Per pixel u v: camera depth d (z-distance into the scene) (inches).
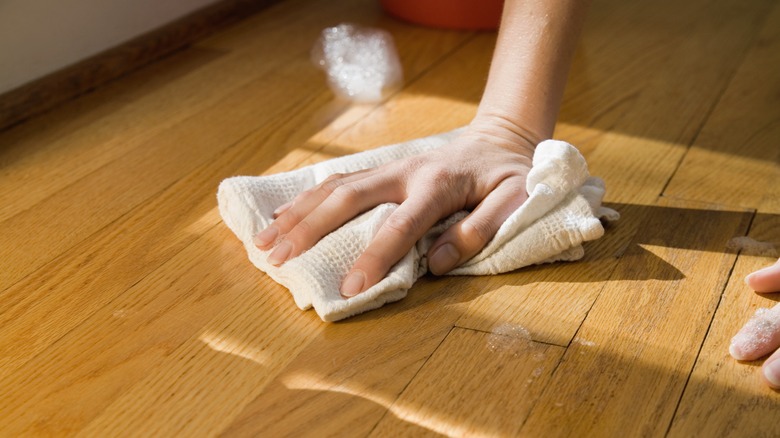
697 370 34.8
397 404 33.2
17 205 49.0
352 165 46.1
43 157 54.8
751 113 59.2
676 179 50.5
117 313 39.2
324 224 40.9
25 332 38.0
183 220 47.1
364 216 41.7
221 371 35.3
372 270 38.4
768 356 35.4
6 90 60.3
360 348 36.4
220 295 40.4
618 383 34.1
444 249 40.5
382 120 59.3
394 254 39.0
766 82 64.3
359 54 71.4
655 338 36.7
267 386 34.3
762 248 43.1
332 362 35.6
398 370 35.0
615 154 53.8
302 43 74.2
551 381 34.2
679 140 55.6
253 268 42.5
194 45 74.4
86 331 38.0
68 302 40.1
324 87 65.0
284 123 59.1
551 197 41.0
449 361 35.5
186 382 34.7
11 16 59.9
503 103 45.4
